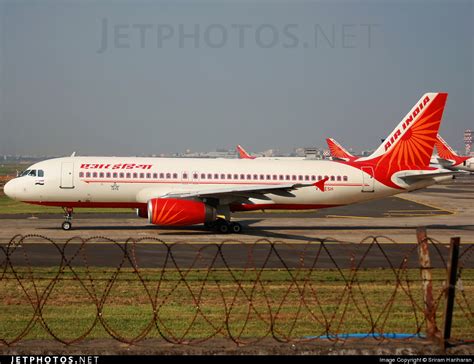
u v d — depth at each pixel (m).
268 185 149.38
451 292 48.06
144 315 63.38
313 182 152.75
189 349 47.44
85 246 115.12
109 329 57.69
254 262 101.06
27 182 141.25
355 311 66.25
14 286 77.00
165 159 150.88
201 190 145.50
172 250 112.88
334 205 157.12
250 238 134.12
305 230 154.38
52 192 141.88
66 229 145.88
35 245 115.56
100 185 143.12
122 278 83.25
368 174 155.62
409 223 176.12
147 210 148.88
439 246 123.44
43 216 182.62
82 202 144.50
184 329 57.91
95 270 90.31
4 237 129.38
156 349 47.38
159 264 97.62
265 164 153.50
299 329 58.41
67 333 56.31
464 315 64.44
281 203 152.88
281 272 90.12
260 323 60.59
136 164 146.62
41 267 92.44
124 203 146.62
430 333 50.75
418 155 157.38
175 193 141.50
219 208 144.50
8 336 54.81
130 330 57.53
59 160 145.75
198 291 75.12
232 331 57.19
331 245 123.56
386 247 121.81
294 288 77.75
